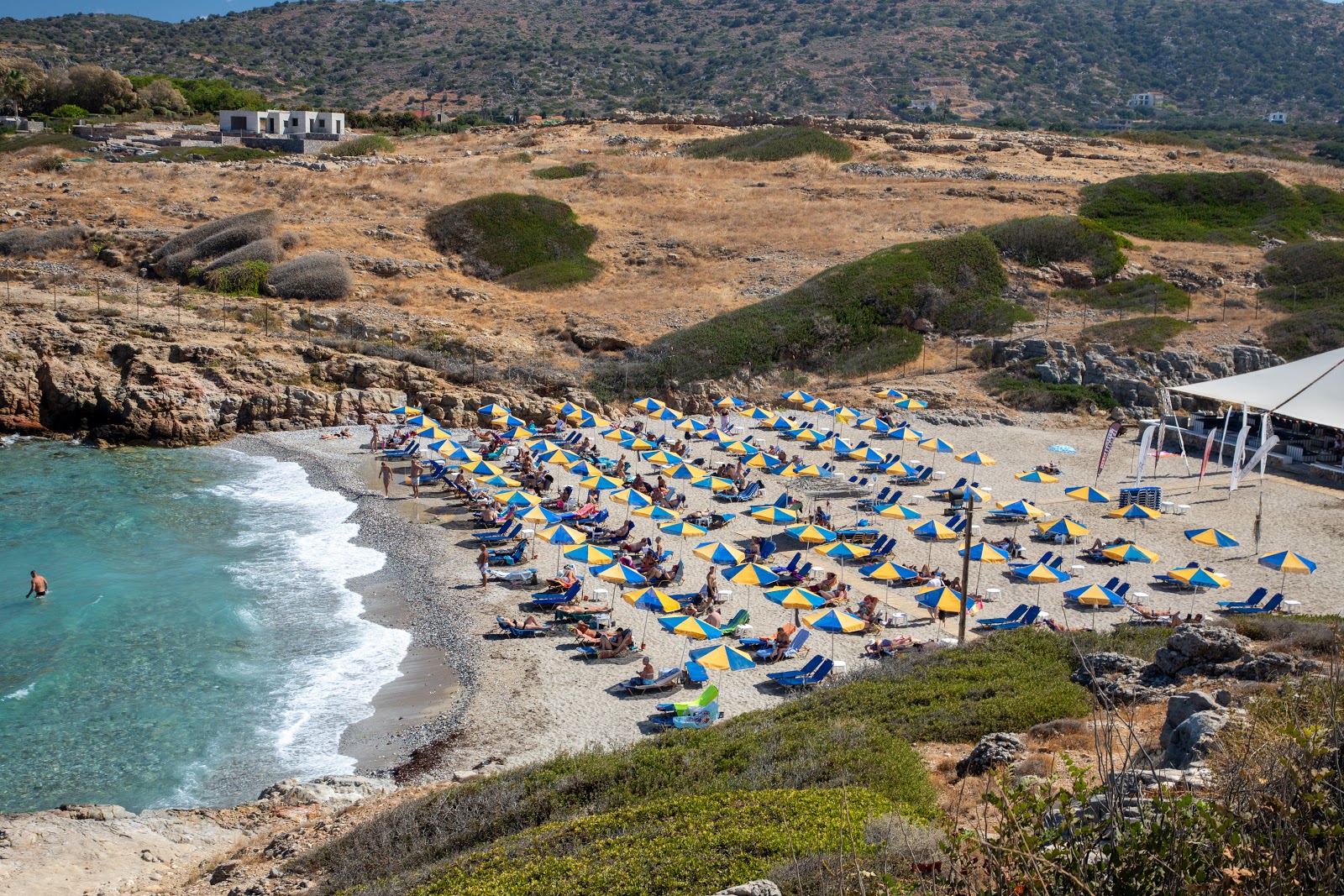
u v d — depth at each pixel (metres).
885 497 48.69
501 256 89.19
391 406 65.69
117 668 31.27
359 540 43.97
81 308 67.75
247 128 127.75
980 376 73.38
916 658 28.69
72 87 145.50
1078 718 20.86
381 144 117.62
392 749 26.97
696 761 20.88
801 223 96.75
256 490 51.19
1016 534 45.16
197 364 63.38
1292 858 6.10
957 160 115.19
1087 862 6.45
